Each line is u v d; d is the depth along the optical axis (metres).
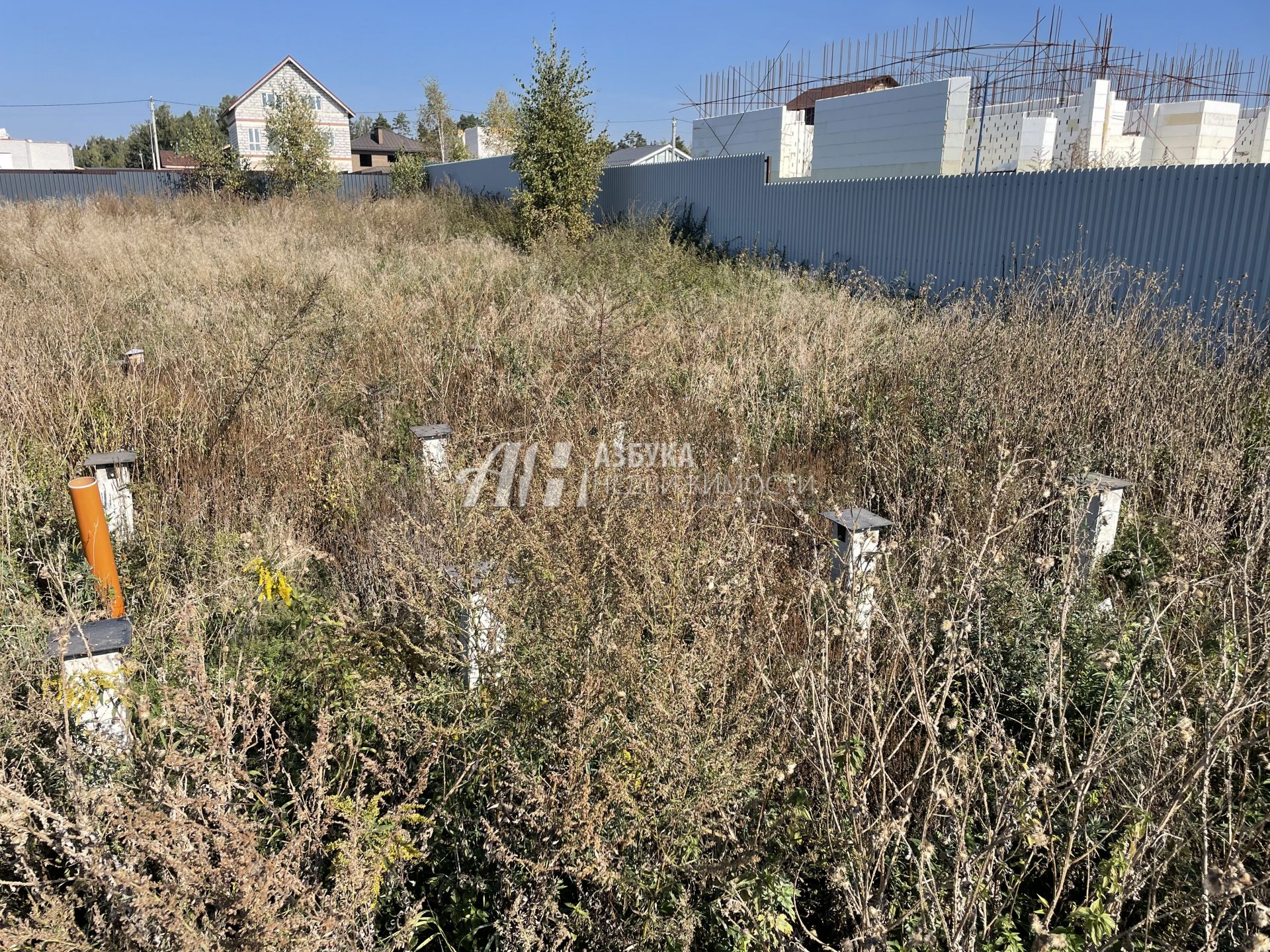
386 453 6.01
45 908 2.20
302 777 2.63
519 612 3.10
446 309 9.32
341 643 3.54
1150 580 3.34
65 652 2.50
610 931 2.36
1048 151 14.02
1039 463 4.87
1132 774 2.65
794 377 6.88
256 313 8.30
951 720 2.32
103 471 4.56
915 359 7.07
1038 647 3.31
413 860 2.61
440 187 24.62
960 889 2.22
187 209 19.38
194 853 2.10
